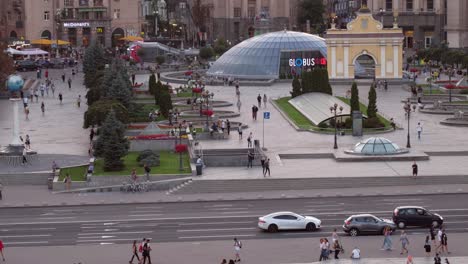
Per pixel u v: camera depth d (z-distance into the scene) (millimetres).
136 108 181625
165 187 130375
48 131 179125
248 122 186125
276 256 94062
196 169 133375
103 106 159250
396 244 97875
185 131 164750
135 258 94375
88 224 110500
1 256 95188
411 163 141000
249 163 140500
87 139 168375
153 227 108312
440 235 94000
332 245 95000
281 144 159125
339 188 128250
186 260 93375
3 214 116625
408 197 121125
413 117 190750
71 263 93000
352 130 169125
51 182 132000
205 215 113938
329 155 148250
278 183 129125
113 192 129500
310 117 185625
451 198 120000
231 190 128125
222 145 154500
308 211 114188
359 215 104188
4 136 173500
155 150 153125
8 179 135500
